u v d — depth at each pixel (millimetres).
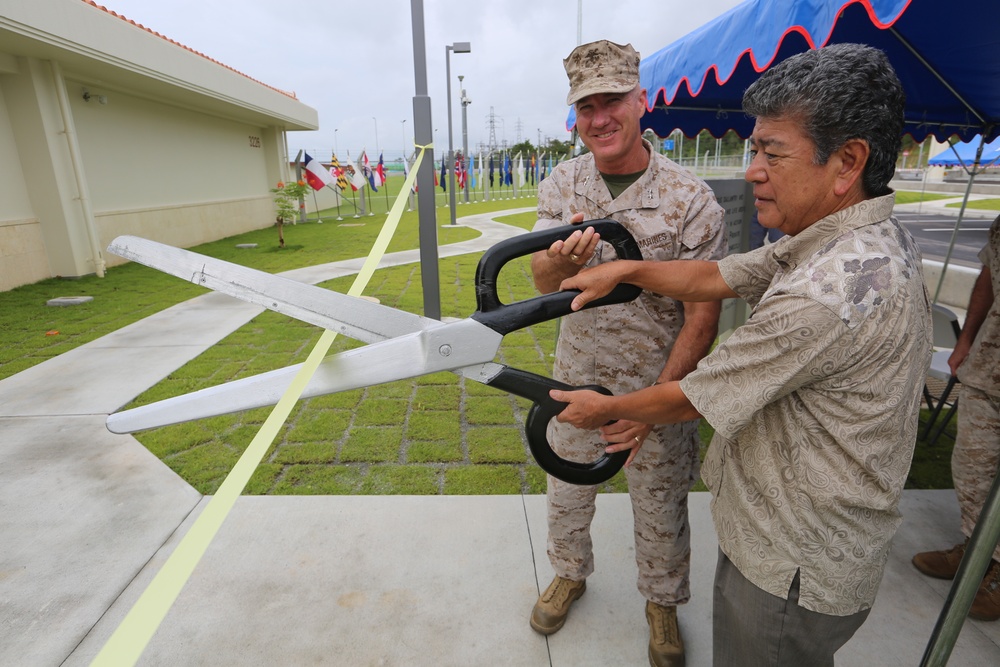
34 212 8328
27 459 3014
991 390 1936
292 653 1795
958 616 1093
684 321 1641
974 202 22672
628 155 1472
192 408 1025
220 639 1846
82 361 4598
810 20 1830
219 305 6641
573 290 1168
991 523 1018
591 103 1396
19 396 3863
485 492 2691
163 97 11406
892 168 905
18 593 2078
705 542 2342
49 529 2441
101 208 9938
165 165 11961
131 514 2545
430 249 4918
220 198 14500
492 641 1837
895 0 1526
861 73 846
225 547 2285
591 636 1854
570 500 1769
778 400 986
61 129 8305
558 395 1147
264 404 1028
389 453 3076
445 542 2312
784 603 1032
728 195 3609
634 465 1664
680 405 1046
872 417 904
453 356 1065
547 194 1701
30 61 7781
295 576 2127
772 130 925
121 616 1975
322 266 9297
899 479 972
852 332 854
